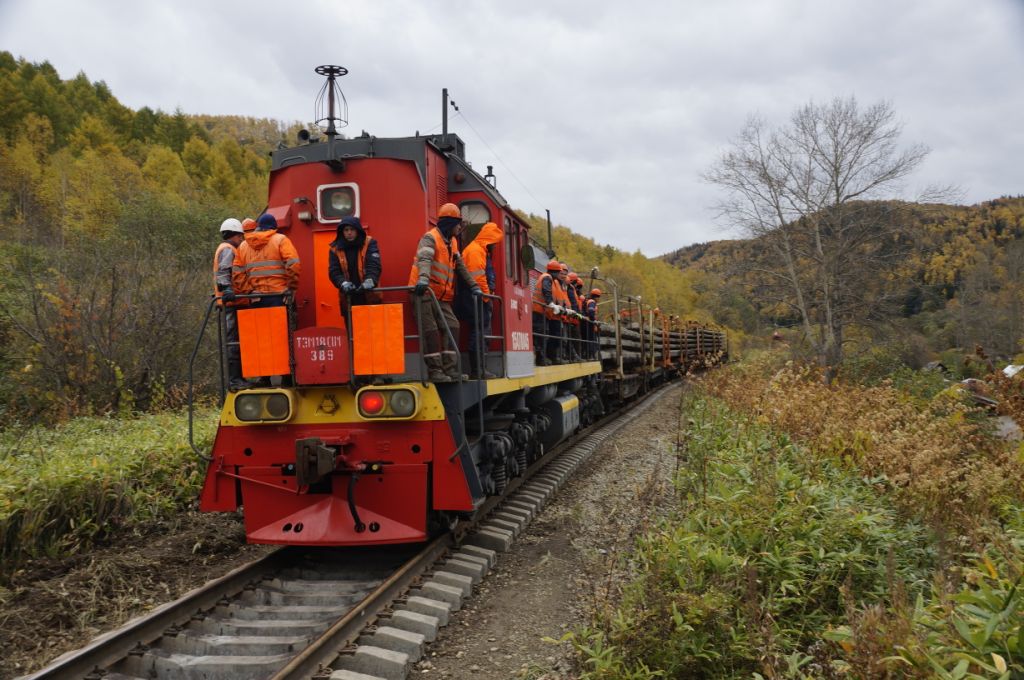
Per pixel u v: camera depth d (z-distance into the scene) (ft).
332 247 18.53
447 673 13.53
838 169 65.72
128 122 259.60
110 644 13.43
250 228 22.24
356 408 18.06
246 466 19.04
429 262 18.26
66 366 38.47
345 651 13.46
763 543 15.38
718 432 27.99
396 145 20.44
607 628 13.67
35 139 188.96
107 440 27.45
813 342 63.26
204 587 16.24
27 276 42.70
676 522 18.42
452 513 20.66
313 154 20.54
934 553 15.46
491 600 17.28
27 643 14.60
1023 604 10.01
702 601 12.79
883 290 64.54
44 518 19.77
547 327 32.71
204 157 216.33
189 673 13.25
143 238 68.23
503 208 23.02
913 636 9.74
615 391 51.42
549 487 28.27
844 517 16.29
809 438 24.44
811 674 11.37
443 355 19.21
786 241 67.97
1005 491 19.13
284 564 19.31
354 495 18.57
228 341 20.51
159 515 23.49
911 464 18.48
